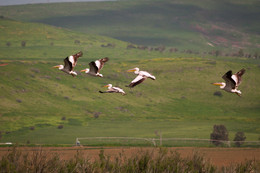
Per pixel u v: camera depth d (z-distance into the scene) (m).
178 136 88.44
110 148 31.45
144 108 133.38
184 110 134.50
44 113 114.00
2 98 119.81
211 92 152.25
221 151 32.25
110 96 141.00
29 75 145.75
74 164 11.81
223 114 130.62
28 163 11.31
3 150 26.09
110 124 107.69
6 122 99.44
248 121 116.38
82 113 120.12
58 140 82.62
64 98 131.88
